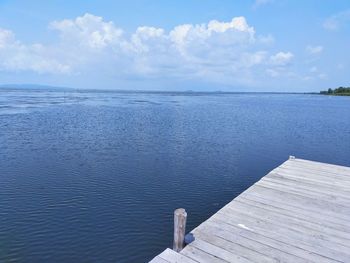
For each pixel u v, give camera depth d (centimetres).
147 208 912
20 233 745
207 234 522
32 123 2645
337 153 1773
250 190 753
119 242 723
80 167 1310
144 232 771
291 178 860
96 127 2514
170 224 816
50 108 4347
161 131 2398
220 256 457
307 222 577
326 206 657
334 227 560
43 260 644
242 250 475
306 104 7350
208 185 1134
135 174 1239
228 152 1700
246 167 1398
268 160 1545
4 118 2945
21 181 1114
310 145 1986
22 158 1434
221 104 6956
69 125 2583
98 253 678
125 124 2761
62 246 698
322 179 852
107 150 1653
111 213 870
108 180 1153
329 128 2833
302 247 489
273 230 543
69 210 880
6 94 9806
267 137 2252
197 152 1675
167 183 1142
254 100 10000
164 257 452
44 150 1608
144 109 4697
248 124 3025
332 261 453
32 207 892
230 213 609
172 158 1522
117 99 8238
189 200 984
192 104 6650
